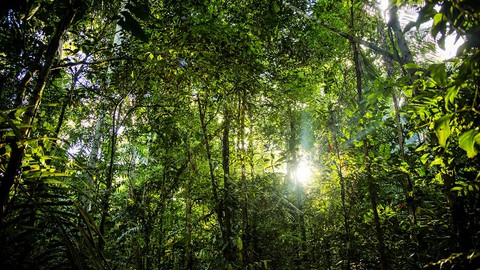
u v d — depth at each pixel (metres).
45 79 1.63
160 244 4.30
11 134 1.39
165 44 2.96
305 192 5.79
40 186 1.58
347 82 4.82
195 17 3.10
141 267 3.97
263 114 4.83
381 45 4.34
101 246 2.87
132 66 3.52
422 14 1.15
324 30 5.78
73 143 5.30
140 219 4.21
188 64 3.12
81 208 1.48
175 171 4.50
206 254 3.91
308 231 5.72
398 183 3.81
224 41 3.06
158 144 4.53
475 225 2.37
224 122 4.60
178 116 4.33
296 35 5.35
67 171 1.87
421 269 3.25
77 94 3.76
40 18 2.51
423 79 1.52
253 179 4.69
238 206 4.18
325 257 5.01
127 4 1.62
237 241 3.49
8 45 2.17
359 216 4.09
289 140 5.93
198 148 4.62
